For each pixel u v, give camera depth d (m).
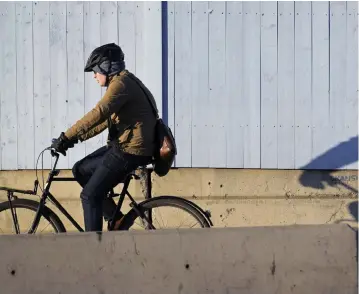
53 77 25.44
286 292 17.33
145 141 18.97
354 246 17.50
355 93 25.20
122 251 16.86
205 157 25.42
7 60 25.45
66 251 16.69
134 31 25.22
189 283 17.03
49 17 25.33
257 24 25.12
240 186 25.56
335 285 17.45
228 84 25.23
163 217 20.91
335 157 25.36
